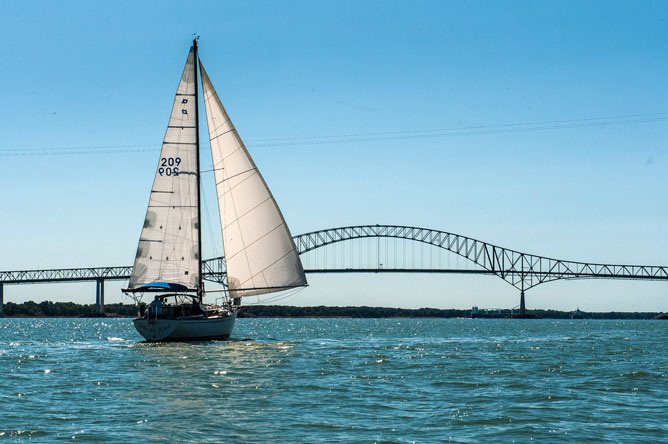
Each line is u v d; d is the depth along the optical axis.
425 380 38.56
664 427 26.58
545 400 32.09
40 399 31.81
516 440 24.62
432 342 77.94
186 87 58.72
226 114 59.00
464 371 43.06
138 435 25.05
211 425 26.58
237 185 59.41
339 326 168.75
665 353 59.44
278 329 132.38
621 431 25.92
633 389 35.62
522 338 91.94
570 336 100.62
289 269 59.84
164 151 58.41
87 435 25.02
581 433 25.59
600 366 46.69
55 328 141.00
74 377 39.09
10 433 25.28
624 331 130.38
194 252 59.09
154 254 58.28
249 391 34.19
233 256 59.66
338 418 27.89
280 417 28.00
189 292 59.69
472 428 26.33
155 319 57.53
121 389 34.69
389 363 47.91
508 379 39.22
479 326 176.62
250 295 59.88
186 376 39.38
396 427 26.42
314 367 44.53
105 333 109.00
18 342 75.94
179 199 58.75
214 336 59.44
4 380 37.97
